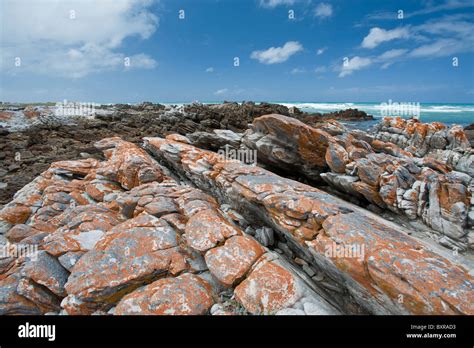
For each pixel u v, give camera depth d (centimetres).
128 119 3778
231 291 687
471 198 1086
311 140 1535
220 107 5397
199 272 739
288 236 877
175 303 617
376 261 607
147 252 753
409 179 1256
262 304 629
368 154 1438
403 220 1212
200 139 2083
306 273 840
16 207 1233
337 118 5678
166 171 1772
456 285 532
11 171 2005
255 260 730
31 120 3938
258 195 956
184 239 842
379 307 616
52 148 2570
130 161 1540
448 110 6975
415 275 557
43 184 1453
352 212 833
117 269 687
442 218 1075
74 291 639
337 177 1437
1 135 3058
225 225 854
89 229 888
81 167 1691
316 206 826
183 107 4266
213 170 1323
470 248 986
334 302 733
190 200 1077
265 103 5522
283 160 1620
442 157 1825
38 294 668
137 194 1149
